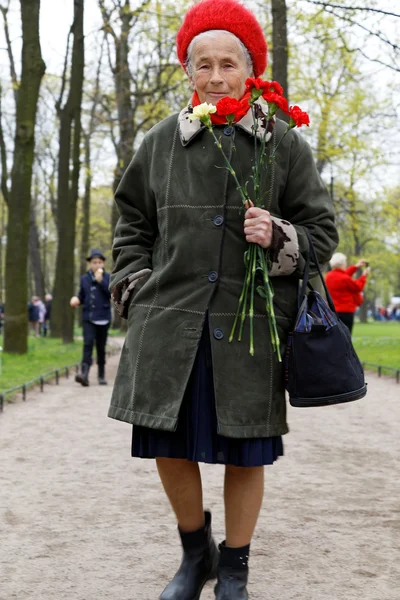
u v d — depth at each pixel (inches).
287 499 212.4
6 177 1197.7
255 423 122.2
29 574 153.9
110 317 549.6
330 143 1160.8
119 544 173.0
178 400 122.9
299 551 167.3
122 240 136.1
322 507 203.9
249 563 159.5
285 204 131.7
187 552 135.0
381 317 3767.2
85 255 1542.8
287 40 676.1
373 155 1179.3
